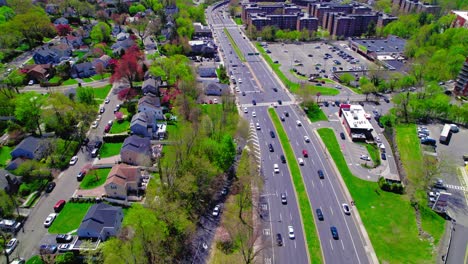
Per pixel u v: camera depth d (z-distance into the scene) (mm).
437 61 190125
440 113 150625
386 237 93625
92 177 112312
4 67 183250
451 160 122312
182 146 117188
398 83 178625
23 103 126562
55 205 99188
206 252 89062
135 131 132875
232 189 110875
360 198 107500
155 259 84500
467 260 87062
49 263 83000
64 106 133875
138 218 84500
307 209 103188
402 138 138125
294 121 150875
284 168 120938
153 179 110875
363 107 163125
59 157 119562
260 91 179625
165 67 174000
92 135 134750
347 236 94125
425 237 93312
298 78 196875
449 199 107062
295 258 87625
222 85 174500
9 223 92375
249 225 97250
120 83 177875
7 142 127438
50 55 197875
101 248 84562
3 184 101125
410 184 110562
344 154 128750
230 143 112062
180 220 94438
